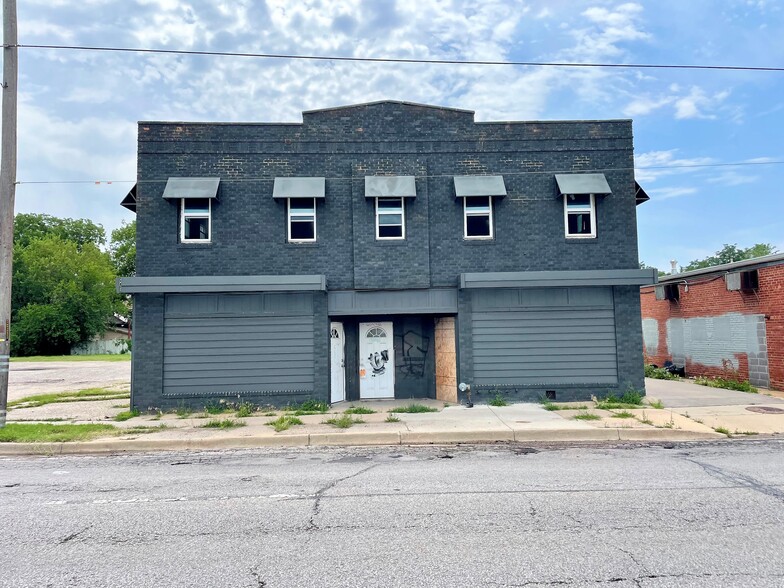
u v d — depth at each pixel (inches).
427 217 573.3
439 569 176.1
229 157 568.1
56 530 220.2
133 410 538.6
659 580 166.4
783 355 621.3
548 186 580.4
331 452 381.7
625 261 577.3
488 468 322.3
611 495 259.4
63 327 2288.4
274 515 236.1
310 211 574.2
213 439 408.5
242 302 556.7
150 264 553.9
